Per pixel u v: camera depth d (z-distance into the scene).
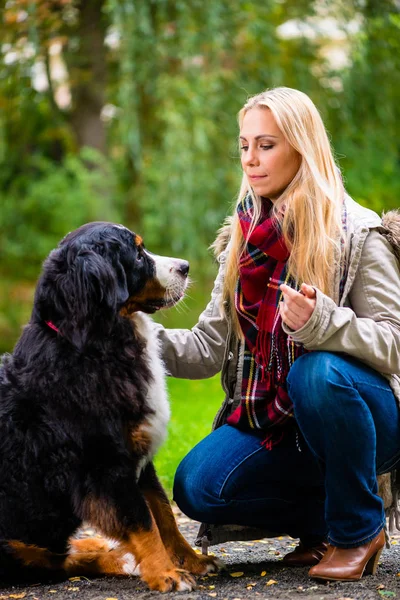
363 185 12.07
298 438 3.06
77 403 2.97
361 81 10.94
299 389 2.78
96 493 2.97
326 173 3.02
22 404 3.05
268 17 10.30
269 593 2.76
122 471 2.99
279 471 3.10
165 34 9.52
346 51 11.05
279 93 3.04
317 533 3.19
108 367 3.04
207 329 3.40
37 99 11.03
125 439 3.07
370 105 11.22
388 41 10.98
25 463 3.03
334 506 2.82
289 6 10.67
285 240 2.97
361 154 11.55
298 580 2.92
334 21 10.70
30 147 13.78
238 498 3.10
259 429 3.12
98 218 11.70
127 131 9.89
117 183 11.95
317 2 10.64
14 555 3.08
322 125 3.06
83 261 3.00
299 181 2.99
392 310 2.84
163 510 3.21
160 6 9.37
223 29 9.75
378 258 2.86
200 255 10.56
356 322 2.73
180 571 2.95
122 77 9.76
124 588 3.00
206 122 9.81
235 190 10.30
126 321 3.20
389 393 2.86
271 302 3.01
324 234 2.89
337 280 2.90
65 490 3.03
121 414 3.04
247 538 3.27
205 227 10.28
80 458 2.99
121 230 3.28
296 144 2.96
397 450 2.95
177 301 3.47
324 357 2.76
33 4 9.03
